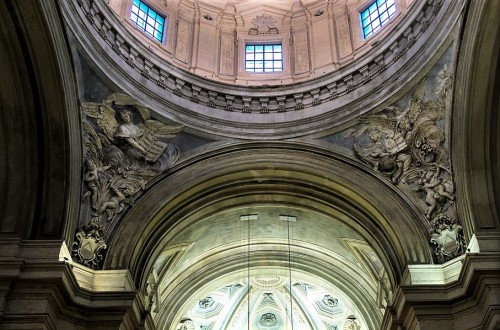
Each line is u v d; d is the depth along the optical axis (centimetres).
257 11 1891
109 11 1468
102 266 1332
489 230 1241
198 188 1527
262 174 1571
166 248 1625
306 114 1612
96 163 1405
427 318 1220
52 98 1259
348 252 1797
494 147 1288
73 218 1305
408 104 1480
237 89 1645
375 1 1742
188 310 2009
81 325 1218
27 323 1112
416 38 1474
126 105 1488
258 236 1859
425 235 1369
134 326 1310
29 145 1273
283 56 1820
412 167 1453
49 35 1198
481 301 1166
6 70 1224
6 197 1255
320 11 1858
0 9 1148
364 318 1870
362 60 1590
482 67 1237
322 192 1567
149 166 1500
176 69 1596
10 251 1182
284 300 2305
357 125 1558
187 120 1567
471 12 1222
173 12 1802
